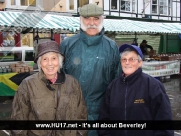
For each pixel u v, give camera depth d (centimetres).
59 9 1340
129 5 1641
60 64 234
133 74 239
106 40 280
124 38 1567
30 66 830
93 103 270
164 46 1814
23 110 221
